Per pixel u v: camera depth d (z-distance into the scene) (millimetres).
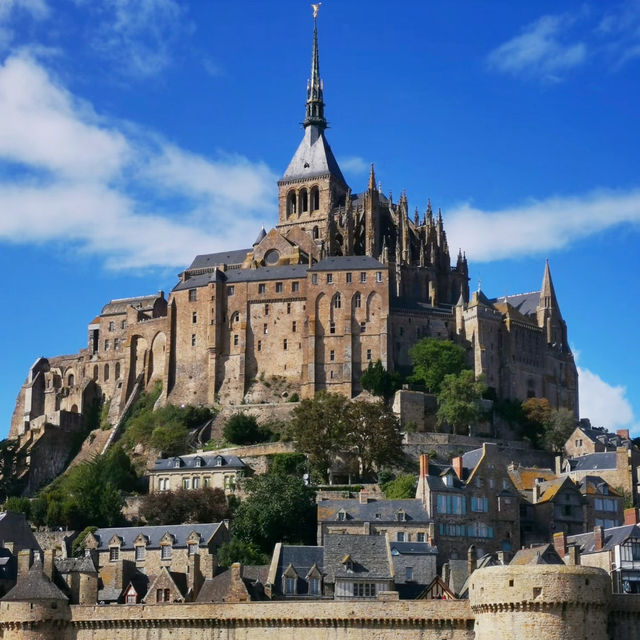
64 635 173750
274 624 165000
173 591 179750
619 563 178125
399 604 160875
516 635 149500
